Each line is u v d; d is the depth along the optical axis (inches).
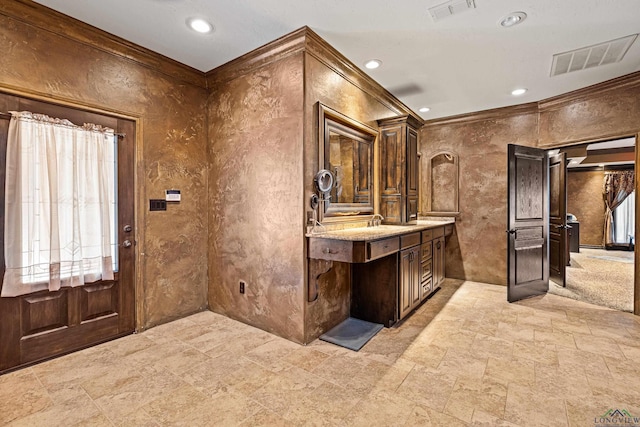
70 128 89.6
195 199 123.1
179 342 98.4
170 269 114.9
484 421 62.3
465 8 82.4
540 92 141.9
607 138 130.6
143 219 106.6
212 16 85.8
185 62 113.5
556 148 150.3
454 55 107.7
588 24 89.2
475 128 173.9
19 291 81.3
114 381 76.8
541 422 61.9
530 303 137.9
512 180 139.6
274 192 103.1
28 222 82.7
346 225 116.6
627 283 173.2
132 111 103.1
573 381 76.1
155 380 77.3
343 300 116.3
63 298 90.4
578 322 114.9
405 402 68.5
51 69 85.7
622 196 302.8
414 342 98.7
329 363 85.4
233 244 116.9
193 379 77.7
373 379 77.5
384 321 113.0
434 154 186.7
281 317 102.2
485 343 97.7
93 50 93.8
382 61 112.0
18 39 80.3
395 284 110.8
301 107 95.3
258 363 85.4
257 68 107.4
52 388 74.0
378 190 139.6
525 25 90.0
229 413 65.1
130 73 102.7
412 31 93.0
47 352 87.2
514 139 163.2
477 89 138.3
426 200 190.1
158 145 110.7
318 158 100.1
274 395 71.2
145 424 62.0
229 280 118.8
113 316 100.7
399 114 157.6
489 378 77.7
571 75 123.4
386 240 99.5
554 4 80.4
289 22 88.6
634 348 93.4
